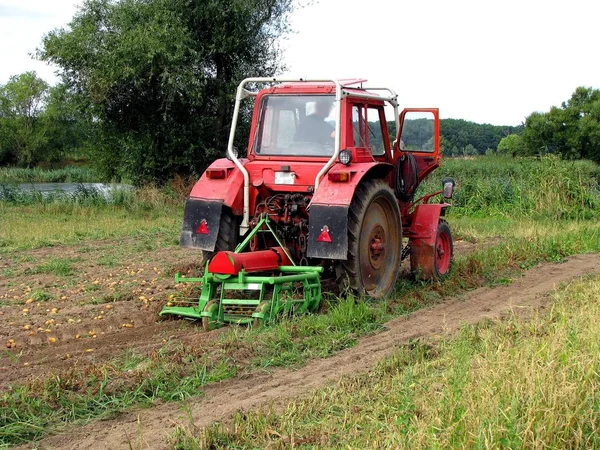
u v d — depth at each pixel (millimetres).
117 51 18891
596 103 41469
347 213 6844
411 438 3715
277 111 7652
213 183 7496
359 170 7016
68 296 8398
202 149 20719
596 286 8023
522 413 3924
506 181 19484
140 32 18906
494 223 16125
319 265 7480
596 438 3734
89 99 20062
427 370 5180
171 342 6160
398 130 8797
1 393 4984
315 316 6789
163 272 9703
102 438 4250
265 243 7512
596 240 12578
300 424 4258
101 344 6301
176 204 19750
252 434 4145
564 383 4133
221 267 6551
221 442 4086
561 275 9609
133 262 10867
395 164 8641
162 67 18984
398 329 6609
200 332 6586
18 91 65938
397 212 7930
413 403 4340
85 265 10594
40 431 4352
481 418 3795
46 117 65875
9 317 7359
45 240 13125
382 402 4516
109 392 4945
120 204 19547
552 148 42719
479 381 4352
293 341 6043
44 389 4879
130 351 5875
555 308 7008
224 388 5066
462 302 7938
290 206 7359
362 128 7781
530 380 4176
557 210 17688
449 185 8859
